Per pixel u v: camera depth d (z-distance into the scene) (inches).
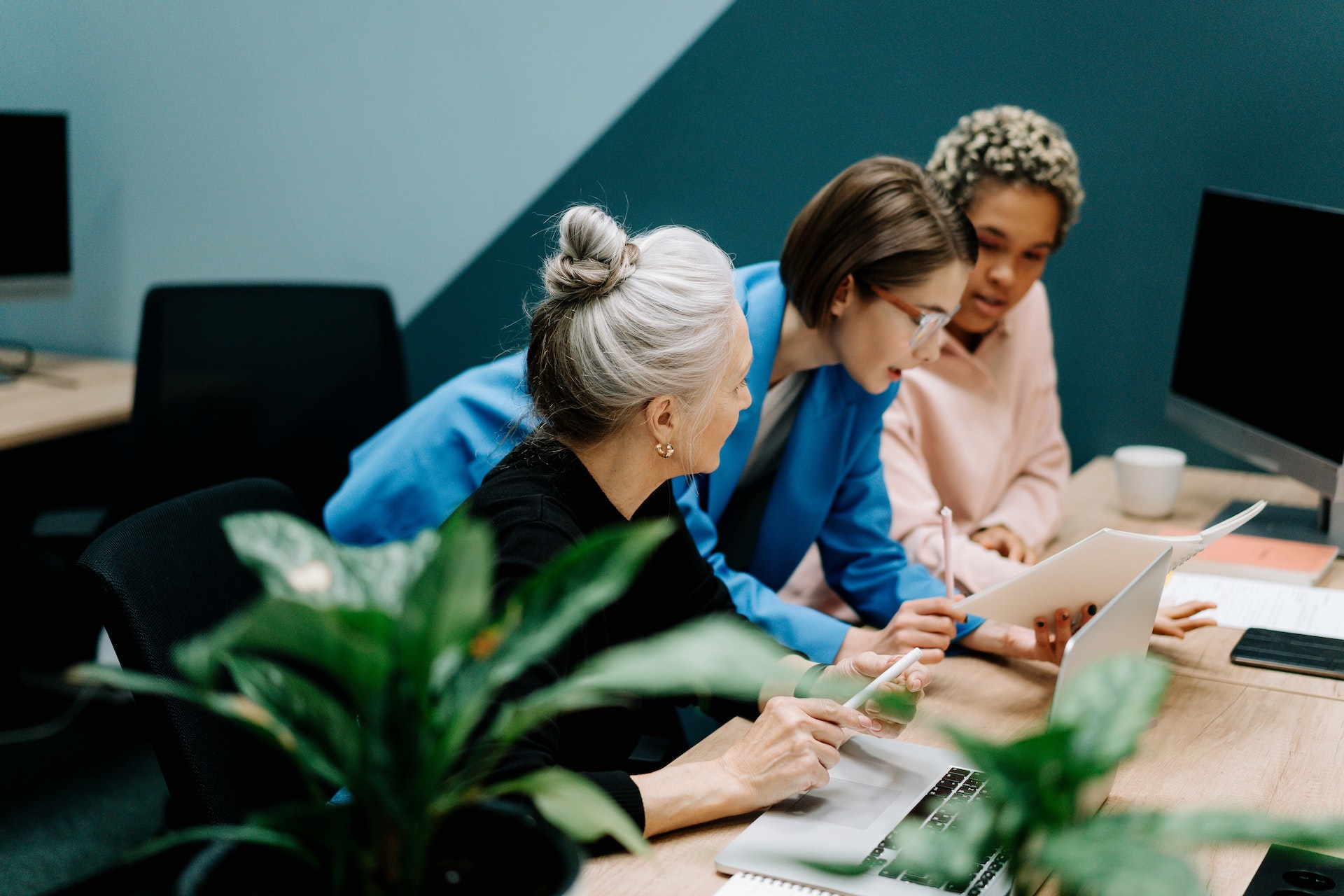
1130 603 42.7
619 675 24.2
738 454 68.0
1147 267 100.3
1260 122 95.1
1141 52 97.1
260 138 122.5
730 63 107.6
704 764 44.8
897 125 104.5
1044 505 86.1
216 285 96.9
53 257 119.1
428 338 121.3
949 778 47.0
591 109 112.1
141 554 46.6
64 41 126.4
